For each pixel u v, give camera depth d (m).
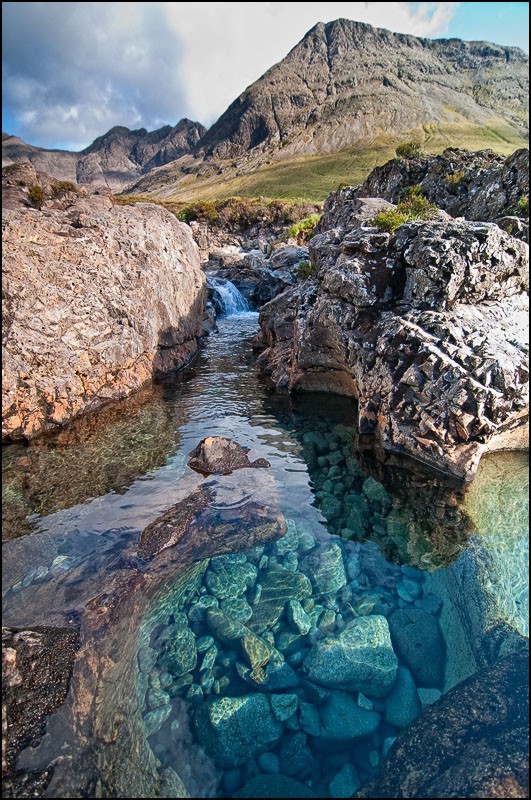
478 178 25.47
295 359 17.03
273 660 6.16
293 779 4.75
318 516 9.41
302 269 21.45
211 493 9.90
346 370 15.75
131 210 21.44
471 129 184.50
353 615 6.92
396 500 9.84
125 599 6.90
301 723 5.35
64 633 6.09
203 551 8.22
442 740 4.88
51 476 10.46
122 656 6.00
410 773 4.61
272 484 10.49
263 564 8.05
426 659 6.20
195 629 6.69
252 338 26.12
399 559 8.15
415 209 19.41
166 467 11.09
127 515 9.05
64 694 5.20
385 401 11.84
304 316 16.64
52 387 12.98
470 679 5.61
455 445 10.34
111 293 16.36
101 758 4.68
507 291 12.55
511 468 10.23
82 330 14.59
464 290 12.16
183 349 21.97
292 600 7.25
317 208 80.12
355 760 4.96
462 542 8.27
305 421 14.38
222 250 55.66
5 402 11.80
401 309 12.90
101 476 10.56
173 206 97.62
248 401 16.25
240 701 5.55
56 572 7.40
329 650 6.27
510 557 7.52
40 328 13.19
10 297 12.78
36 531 8.49
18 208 15.97
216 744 5.09
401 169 30.09
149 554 7.92
